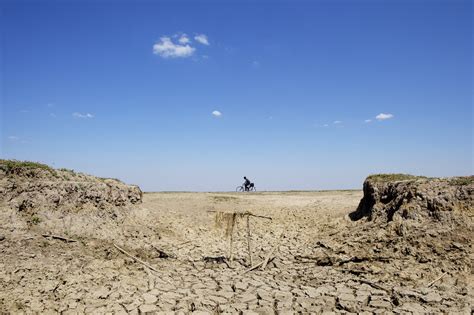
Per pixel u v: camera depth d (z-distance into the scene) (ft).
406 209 51.44
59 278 34.50
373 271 40.22
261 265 44.37
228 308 31.68
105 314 29.17
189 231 60.54
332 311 31.45
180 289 35.55
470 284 35.27
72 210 49.85
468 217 45.68
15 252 37.88
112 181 63.93
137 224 57.16
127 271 39.06
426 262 40.52
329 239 55.47
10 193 45.70
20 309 28.66
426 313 30.14
